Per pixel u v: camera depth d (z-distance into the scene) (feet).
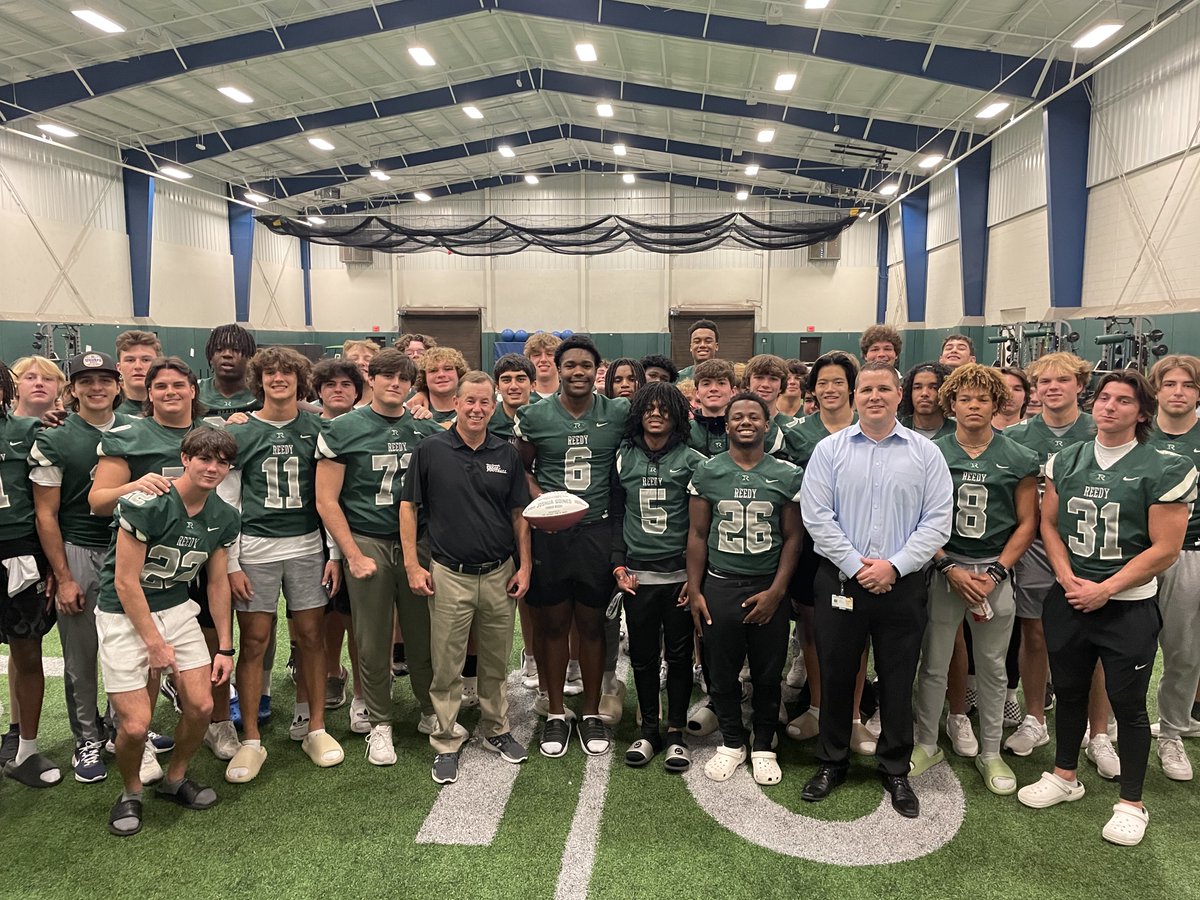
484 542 9.62
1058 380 10.71
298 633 10.03
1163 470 8.04
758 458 9.61
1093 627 8.42
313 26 32.22
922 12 27.71
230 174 51.52
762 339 60.85
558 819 8.71
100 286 41.39
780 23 30.19
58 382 10.78
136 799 8.66
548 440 10.32
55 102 33.12
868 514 8.87
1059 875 7.72
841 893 7.47
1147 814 8.55
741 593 9.43
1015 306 38.22
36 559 9.37
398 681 12.83
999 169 40.11
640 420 10.05
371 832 8.46
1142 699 8.26
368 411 10.18
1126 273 28.78
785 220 60.34
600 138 51.49
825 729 9.29
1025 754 10.10
